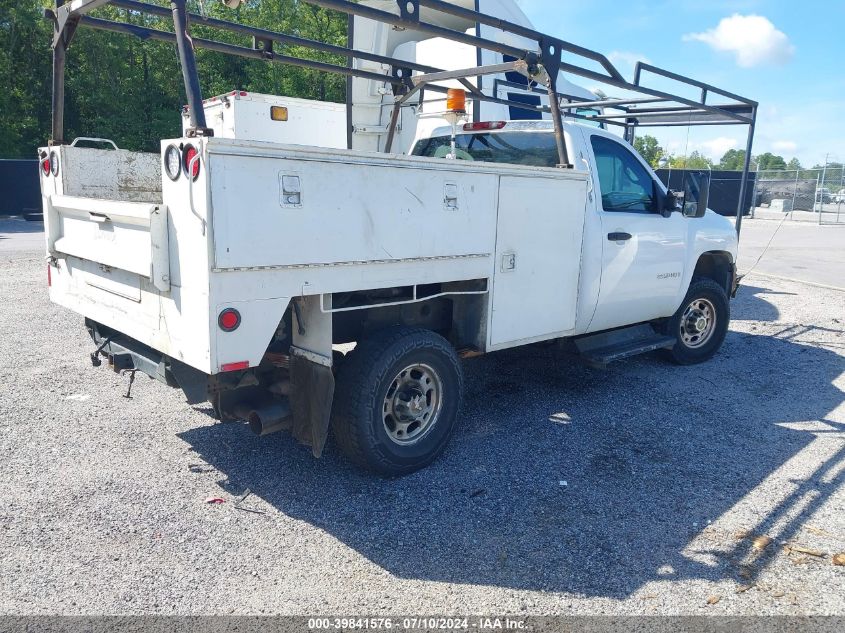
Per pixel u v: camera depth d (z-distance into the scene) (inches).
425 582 118.0
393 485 153.6
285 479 155.1
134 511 138.4
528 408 205.3
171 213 121.8
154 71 1184.2
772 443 183.3
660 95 233.8
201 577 117.3
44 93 1156.5
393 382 152.6
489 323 169.6
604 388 225.9
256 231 119.6
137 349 153.2
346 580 118.0
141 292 136.8
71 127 1194.6
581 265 194.9
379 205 137.9
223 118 332.2
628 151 219.3
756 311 363.9
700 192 224.4
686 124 351.3
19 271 424.5
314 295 133.7
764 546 131.5
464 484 154.9
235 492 148.4
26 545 124.4
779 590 117.7
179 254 121.6
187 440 174.9
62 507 138.6
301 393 143.5
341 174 130.3
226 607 109.7
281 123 339.0
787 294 418.9
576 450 175.3
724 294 259.0
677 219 231.6
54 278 178.4
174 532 131.1
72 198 156.6
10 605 107.8
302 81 1188.5
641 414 202.7
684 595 115.8
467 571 121.6
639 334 233.8
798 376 246.7
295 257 125.8
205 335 118.2
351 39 294.2
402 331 151.9
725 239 255.8
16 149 1144.8
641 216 216.1
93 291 157.9
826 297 409.4
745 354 275.1
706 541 133.2
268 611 109.0
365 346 148.0
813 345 292.2
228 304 118.7
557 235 183.8
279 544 128.5
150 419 188.2
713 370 251.3
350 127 303.9
